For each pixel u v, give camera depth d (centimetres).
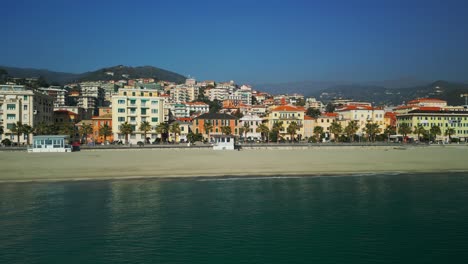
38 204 4241
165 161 8338
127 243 3020
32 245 2973
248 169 6962
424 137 18425
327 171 6756
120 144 14800
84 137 17238
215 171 6700
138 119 16450
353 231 3309
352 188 5194
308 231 3309
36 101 15588
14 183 5572
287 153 11012
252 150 12800
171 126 16912
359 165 7619
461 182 5688
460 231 3309
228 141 13362
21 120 14838
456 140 18275
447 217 3728
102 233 3244
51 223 3525
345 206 4162
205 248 2920
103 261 2677
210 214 3831
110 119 17288
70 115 18838
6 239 3100
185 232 3275
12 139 14725
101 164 7694
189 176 6188
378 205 4206
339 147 14262
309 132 19525
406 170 6944
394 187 5262
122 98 16262
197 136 17262
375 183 5597
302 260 2706
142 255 2788
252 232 3281
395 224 3500
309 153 11038
